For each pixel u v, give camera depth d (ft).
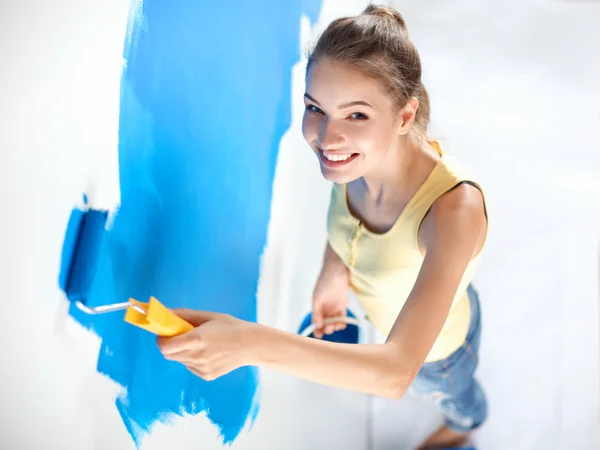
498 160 7.28
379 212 3.73
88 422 2.88
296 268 5.04
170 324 2.45
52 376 2.64
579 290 6.88
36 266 2.52
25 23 2.43
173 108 3.43
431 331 2.94
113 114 2.94
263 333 2.60
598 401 6.54
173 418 3.55
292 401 4.90
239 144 4.14
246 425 4.33
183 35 3.45
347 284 4.61
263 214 4.52
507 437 6.36
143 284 3.30
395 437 6.28
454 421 5.84
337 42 3.01
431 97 7.49
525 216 7.08
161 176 3.37
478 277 6.88
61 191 2.63
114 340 3.02
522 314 6.79
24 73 2.43
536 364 6.63
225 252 4.09
